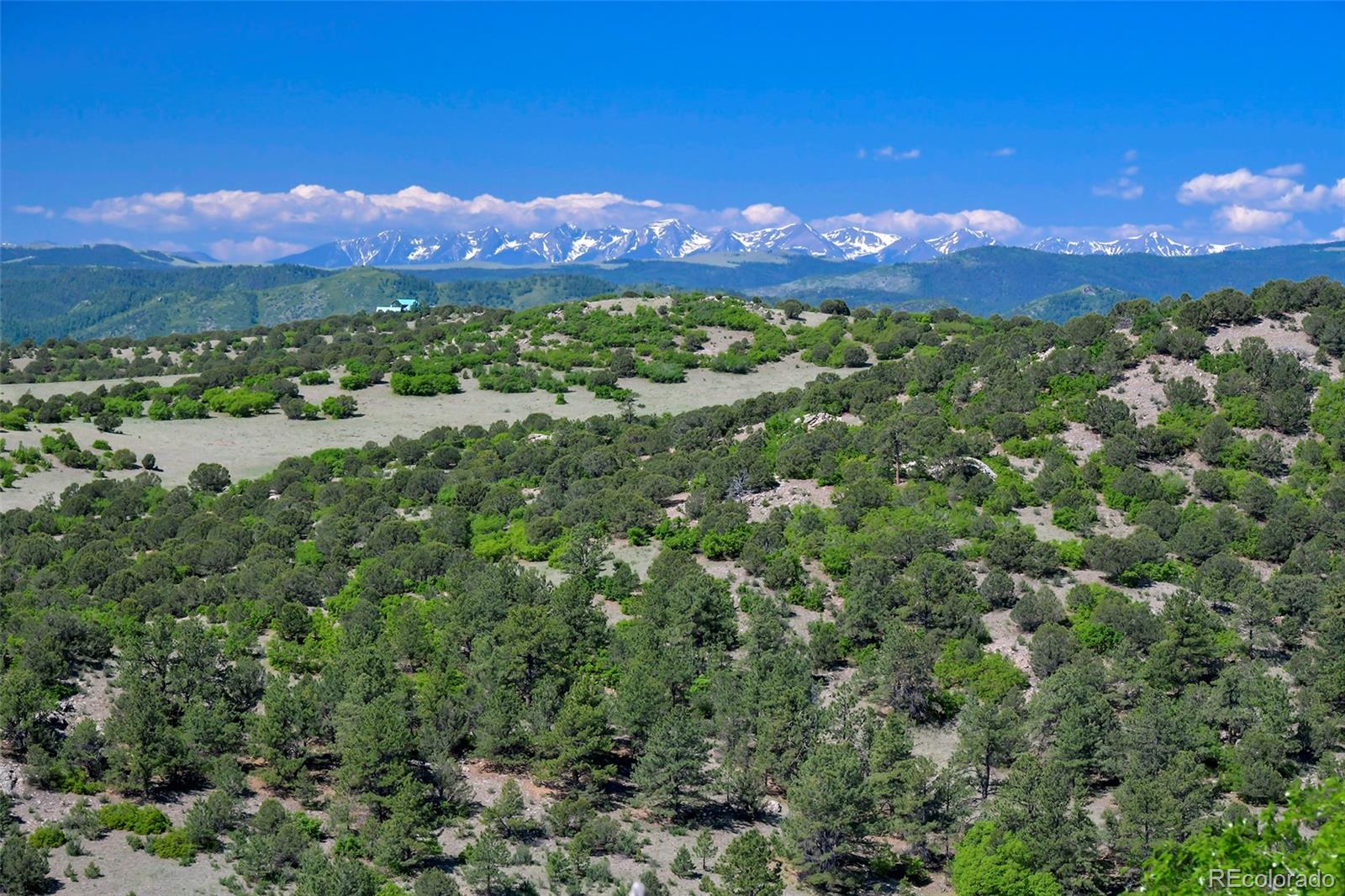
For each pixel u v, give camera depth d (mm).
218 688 74062
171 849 59594
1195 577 93438
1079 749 70312
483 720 71125
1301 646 85938
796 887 62562
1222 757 71438
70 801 64062
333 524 119062
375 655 76750
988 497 107750
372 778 65125
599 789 69812
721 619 87688
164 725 66812
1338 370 122125
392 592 99125
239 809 64812
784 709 71688
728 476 118562
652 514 112562
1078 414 120375
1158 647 79875
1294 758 73438
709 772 70938
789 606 94438
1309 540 98375
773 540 102750
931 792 65375
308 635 88688
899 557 98000
